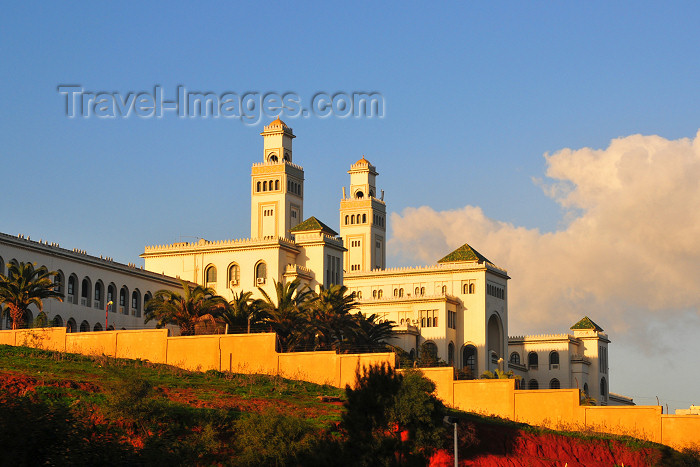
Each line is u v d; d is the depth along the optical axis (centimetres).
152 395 8594
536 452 9919
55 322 13425
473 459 9400
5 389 8238
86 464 6094
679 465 10062
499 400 10988
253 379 10488
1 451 5738
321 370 10825
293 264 17450
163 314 13500
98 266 14988
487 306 19562
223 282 17225
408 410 8331
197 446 7556
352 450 7600
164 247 17625
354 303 14838
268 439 7838
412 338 18662
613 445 10219
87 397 8356
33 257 13738
